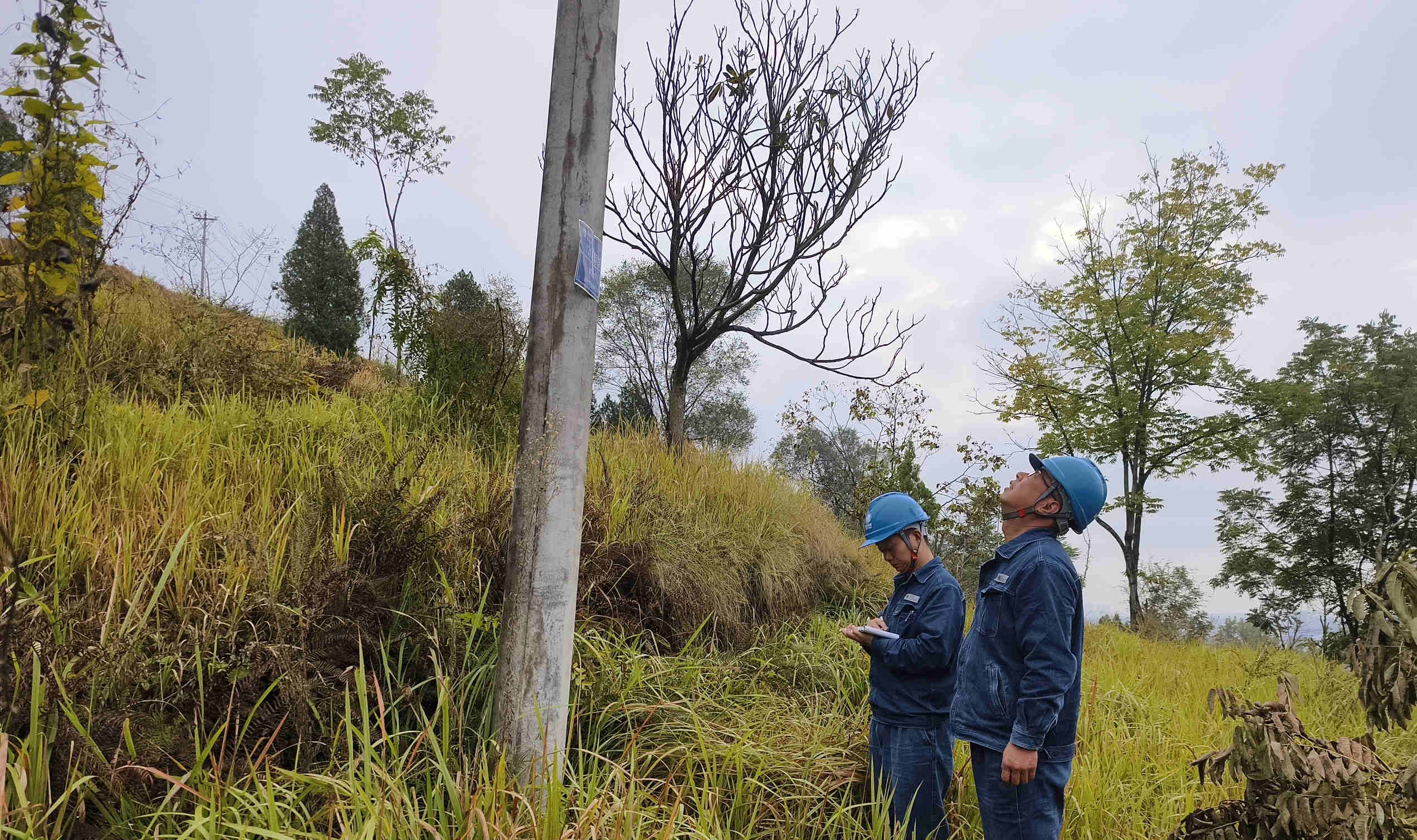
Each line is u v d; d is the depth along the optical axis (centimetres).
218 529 312
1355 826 211
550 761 248
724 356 3209
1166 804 362
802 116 723
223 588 272
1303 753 228
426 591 324
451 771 252
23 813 173
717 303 780
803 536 678
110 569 271
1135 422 2208
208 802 194
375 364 864
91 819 204
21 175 355
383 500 339
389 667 297
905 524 338
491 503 396
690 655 421
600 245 272
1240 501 2728
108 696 229
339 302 1923
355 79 2128
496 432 578
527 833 211
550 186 262
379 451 461
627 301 2792
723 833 252
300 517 331
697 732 286
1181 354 2216
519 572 252
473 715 289
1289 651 964
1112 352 2320
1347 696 575
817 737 354
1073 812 337
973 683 274
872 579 716
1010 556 276
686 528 539
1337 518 2606
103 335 514
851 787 330
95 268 417
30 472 310
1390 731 510
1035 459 282
